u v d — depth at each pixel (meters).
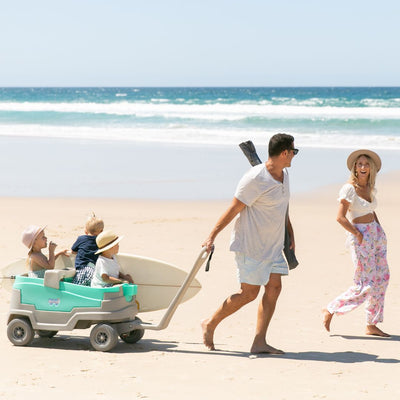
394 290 9.70
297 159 27.31
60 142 34.75
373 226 7.73
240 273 6.84
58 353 6.76
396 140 34.50
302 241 13.12
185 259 11.44
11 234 13.51
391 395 5.46
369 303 7.68
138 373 6.05
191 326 7.94
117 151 30.27
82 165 25.58
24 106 69.62
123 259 7.35
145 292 7.32
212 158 27.41
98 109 61.44
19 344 7.04
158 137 37.34
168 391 5.51
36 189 19.91
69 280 7.16
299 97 116.19
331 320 8.30
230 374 6.05
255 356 6.70
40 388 5.56
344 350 7.02
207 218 15.55
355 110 54.06
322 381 5.87
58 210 16.50
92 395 5.38
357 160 7.73
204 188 20.05
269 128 42.34
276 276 6.85
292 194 19.08
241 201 6.64
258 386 5.69
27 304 7.01
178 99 111.38
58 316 6.91
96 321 6.95
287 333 7.66
